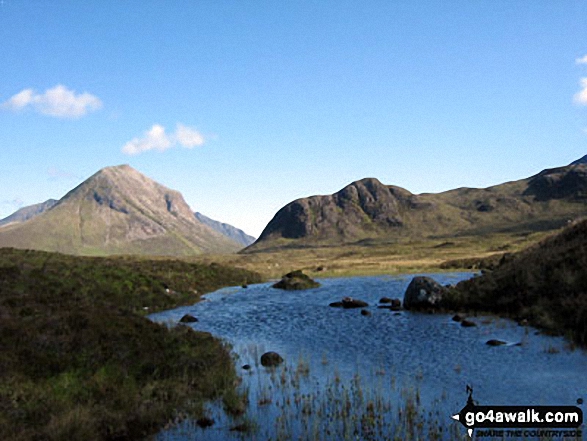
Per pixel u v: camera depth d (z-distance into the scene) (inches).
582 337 849.5
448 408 573.6
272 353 858.1
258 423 548.1
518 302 1213.7
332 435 506.3
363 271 3132.4
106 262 2050.9
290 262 5004.9
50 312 875.4
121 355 738.2
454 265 3129.9
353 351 903.7
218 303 1793.8
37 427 502.0
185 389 664.4
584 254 1201.4
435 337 991.6
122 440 509.0
